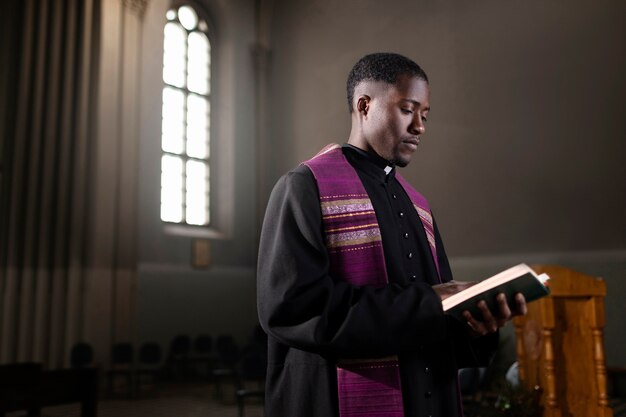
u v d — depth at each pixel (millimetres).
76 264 10156
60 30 10578
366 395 1330
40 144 10133
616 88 8797
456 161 10609
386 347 1260
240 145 14102
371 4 12586
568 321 3752
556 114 9445
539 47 9781
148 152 11898
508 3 10289
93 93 10758
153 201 11922
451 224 10523
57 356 9820
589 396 3619
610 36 8953
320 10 13695
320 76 13492
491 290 1207
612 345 8438
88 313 10086
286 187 1481
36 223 9953
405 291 1312
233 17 14383
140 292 11398
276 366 1454
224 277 13172
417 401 1350
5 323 9469
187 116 13523
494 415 4312
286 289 1307
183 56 13656
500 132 10094
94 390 5629
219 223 13664
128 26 11367
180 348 11383
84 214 10391
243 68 14422
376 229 1477
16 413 7617
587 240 8875
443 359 1453
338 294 1300
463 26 10891
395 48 11945
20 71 10062
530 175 9633
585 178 8992
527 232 9578
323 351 1265
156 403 8617
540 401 3881
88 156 10578
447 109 10875
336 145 1656
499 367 7934
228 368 9891
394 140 1568
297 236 1387
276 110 14273
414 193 1775
